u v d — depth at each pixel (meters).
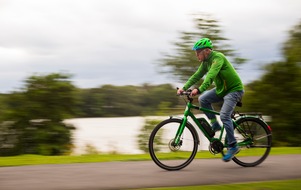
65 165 7.25
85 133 21.92
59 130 17.14
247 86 16.22
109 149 13.79
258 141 7.25
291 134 15.51
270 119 15.70
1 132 17.06
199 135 6.97
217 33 18.47
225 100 6.87
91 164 7.38
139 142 14.48
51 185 5.72
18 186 5.66
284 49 16.11
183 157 6.90
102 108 20.47
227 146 7.02
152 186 5.73
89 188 5.58
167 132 6.78
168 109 14.62
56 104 17.38
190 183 5.92
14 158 8.31
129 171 6.72
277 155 8.46
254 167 7.15
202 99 7.00
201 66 7.07
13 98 17.08
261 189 5.45
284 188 5.49
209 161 7.75
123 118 23.86
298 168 7.06
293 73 15.47
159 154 6.77
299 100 15.44
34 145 17.11
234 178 6.27
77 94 17.75
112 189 5.56
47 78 17.39
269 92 15.68
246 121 7.18
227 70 6.81
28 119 17.12
